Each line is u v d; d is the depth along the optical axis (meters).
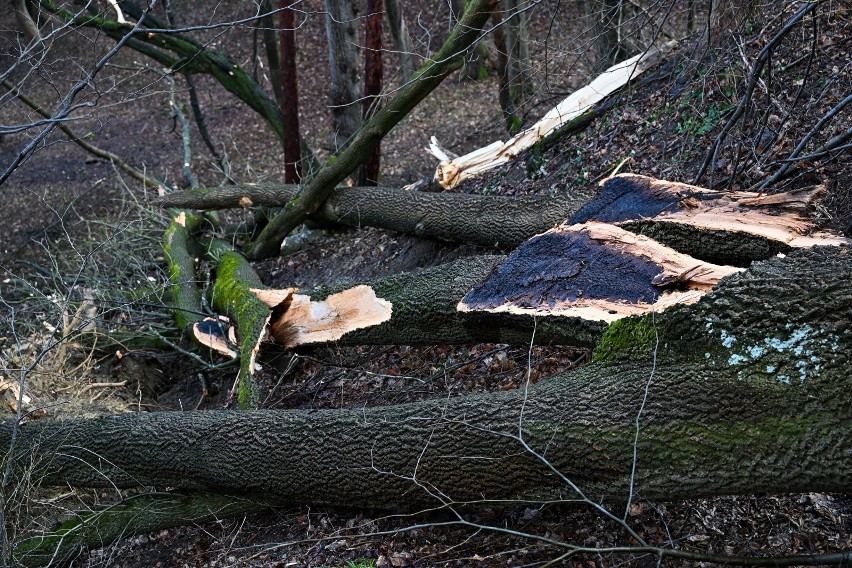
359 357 6.59
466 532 4.15
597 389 3.51
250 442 4.68
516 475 3.67
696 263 4.00
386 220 7.93
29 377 6.54
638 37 8.63
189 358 7.93
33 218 13.71
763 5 6.44
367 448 4.20
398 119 7.68
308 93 16.95
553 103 9.92
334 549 4.32
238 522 5.04
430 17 17.38
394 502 4.22
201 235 9.73
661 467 3.24
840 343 2.89
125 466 5.18
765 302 3.15
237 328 7.07
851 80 6.22
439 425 3.94
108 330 7.90
